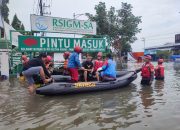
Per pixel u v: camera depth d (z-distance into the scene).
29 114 7.01
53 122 6.19
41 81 9.96
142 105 7.74
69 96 9.68
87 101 8.64
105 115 6.72
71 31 20.16
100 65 11.77
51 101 8.77
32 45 18.12
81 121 6.23
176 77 15.52
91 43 20.34
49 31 19.25
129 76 11.77
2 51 17.42
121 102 8.30
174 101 8.17
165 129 5.48
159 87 11.33
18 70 18.72
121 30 38.72
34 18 18.66
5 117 6.73
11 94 10.23
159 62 13.74
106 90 10.77
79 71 11.26
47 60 12.01
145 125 5.78
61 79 10.91
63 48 19.25
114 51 38.56
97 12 38.41
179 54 56.78
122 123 5.98
